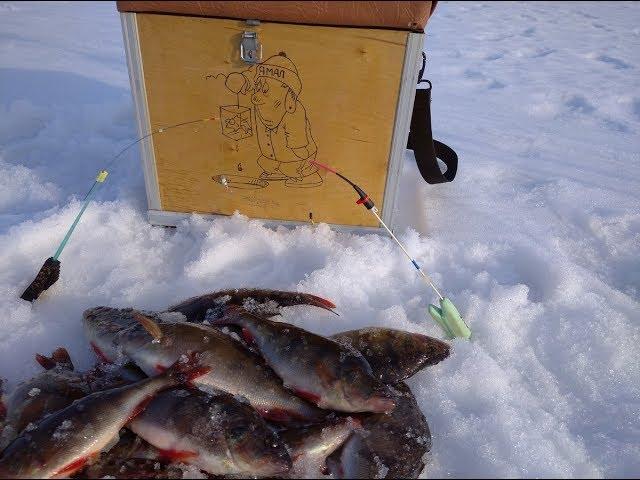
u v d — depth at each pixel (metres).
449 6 3.00
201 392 0.47
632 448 0.49
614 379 0.56
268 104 0.67
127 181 0.85
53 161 0.94
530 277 0.71
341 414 0.49
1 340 0.58
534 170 1.00
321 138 0.69
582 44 2.02
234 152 0.70
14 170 0.87
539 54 1.88
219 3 0.59
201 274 0.68
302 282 0.65
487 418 0.50
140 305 0.64
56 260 0.64
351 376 0.48
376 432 0.46
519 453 0.47
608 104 1.35
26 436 0.43
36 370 0.55
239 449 0.42
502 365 0.57
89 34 1.89
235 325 0.55
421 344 0.55
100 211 0.77
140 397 0.46
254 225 0.75
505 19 2.59
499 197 0.91
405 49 0.62
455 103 1.37
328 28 0.61
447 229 0.81
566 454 0.48
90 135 1.05
